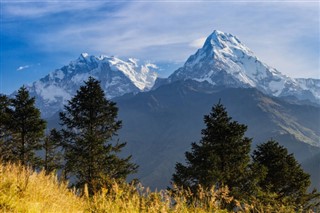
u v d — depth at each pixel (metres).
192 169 28.95
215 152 30.30
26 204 5.47
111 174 31.66
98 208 6.62
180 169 29.11
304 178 34.00
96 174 28.72
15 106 37.66
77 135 34.47
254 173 28.84
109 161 32.22
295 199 30.20
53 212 5.66
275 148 34.94
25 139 37.62
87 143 31.28
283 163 34.06
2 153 33.25
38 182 6.42
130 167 33.38
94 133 34.91
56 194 6.39
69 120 34.75
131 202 6.64
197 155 30.52
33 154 36.97
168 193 7.01
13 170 6.66
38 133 37.12
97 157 31.47
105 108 35.19
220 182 25.95
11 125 36.31
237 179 27.34
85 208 6.79
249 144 31.55
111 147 33.72
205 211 7.27
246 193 25.52
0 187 5.73
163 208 6.43
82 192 7.42
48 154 37.56
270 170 33.78
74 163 30.19
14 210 5.23
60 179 7.18
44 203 5.83
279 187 33.25
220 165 30.22
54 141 34.44
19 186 5.99
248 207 8.24
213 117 32.59
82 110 34.66
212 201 7.29
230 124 31.58
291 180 33.31
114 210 6.54
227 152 30.38
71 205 6.47
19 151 36.03
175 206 6.86
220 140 31.23
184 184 27.12
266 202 15.89
